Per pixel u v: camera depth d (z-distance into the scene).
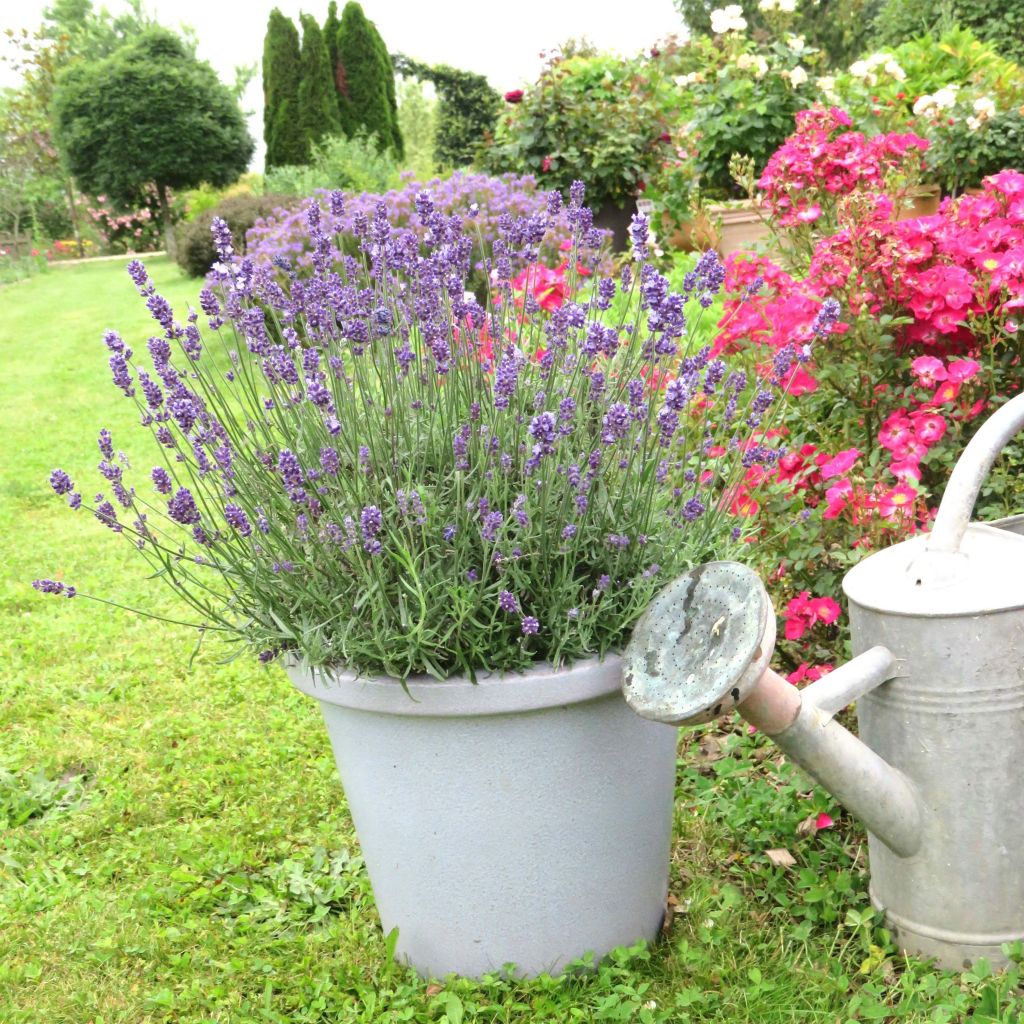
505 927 1.87
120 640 3.98
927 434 2.34
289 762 2.89
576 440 1.81
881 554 1.88
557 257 4.85
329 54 22.75
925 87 7.09
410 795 1.79
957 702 1.66
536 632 1.68
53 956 2.18
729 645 1.56
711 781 2.48
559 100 8.28
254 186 22.69
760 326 2.79
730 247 5.38
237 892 2.30
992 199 2.62
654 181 8.06
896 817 1.72
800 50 7.14
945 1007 1.67
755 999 1.78
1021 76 7.18
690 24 26.06
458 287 1.88
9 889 2.42
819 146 3.03
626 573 1.81
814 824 2.22
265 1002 1.93
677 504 1.95
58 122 26.14
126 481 6.34
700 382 2.03
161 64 25.80
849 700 1.66
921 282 2.47
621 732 1.80
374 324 1.87
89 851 2.57
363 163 16.30
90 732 3.21
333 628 1.73
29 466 6.98
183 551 1.86
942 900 1.78
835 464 2.28
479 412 1.79
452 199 7.43
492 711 1.67
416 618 1.67
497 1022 1.83
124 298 15.21
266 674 3.49
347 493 1.77
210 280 2.28
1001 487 2.54
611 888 1.89
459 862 1.82
